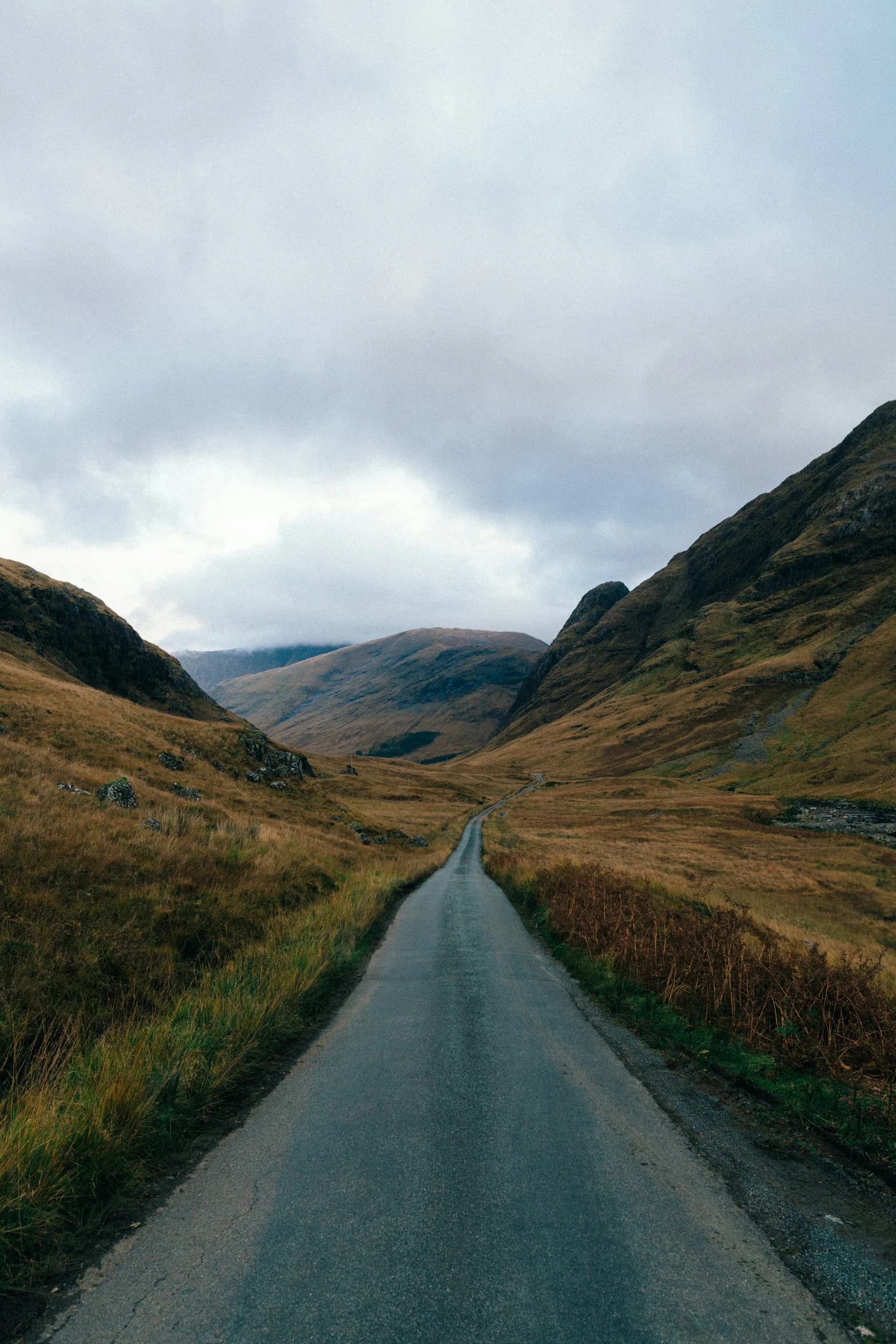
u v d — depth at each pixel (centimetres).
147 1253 325
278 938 1066
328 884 1734
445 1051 657
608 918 1193
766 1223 349
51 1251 329
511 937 1363
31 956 686
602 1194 376
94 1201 366
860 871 4369
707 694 17975
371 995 893
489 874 2858
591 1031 726
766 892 3306
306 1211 361
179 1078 502
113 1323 274
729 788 11700
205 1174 410
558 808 9462
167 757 3509
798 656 17788
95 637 10275
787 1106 508
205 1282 300
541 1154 429
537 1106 513
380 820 4919
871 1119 478
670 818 8075
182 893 1087
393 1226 343
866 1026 623
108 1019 659
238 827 1955
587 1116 493
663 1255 317
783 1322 269
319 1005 842
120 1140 402
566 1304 278
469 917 1627
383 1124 480
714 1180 396
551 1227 340
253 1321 272
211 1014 676
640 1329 262
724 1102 529
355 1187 387
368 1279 297
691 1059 634
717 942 890
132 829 1308
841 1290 291
